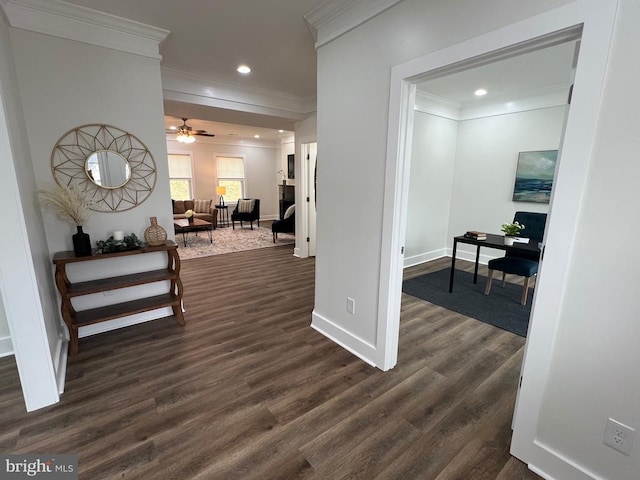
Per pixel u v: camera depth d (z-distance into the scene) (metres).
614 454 1.27
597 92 1.16
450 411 1.86
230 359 2.38
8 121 1.73
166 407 1.87
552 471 1.44
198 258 5.50
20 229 1.70
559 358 1.37
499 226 4.91
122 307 2.75
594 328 1.26
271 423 1.76
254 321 3.04
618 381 1.23
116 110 2.65
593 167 1.21
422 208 5.03
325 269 2.70
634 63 1.08
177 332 2.81
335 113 2.40
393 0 1.86
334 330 2.68
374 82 2.06
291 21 2.51
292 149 9.30
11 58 2.13
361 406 1.90
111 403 1.90
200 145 8.98
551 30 1.26
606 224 1.20
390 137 1.97
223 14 2.41
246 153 9.73
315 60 3.32
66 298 2.33
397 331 2.26
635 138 1.11
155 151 2.88
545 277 1.37
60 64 2.39
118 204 2.76
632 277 1.16
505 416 1.82
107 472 1.45
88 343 2.60
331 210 2.56
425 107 4.62
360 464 1.51
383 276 2.16
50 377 1.87
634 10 1.06
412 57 1.81
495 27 1.44
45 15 2.28
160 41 2.75
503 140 4.71
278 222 6.85
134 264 2.93
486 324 3.00
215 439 1.65
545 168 4.31
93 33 2.47
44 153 2.40
